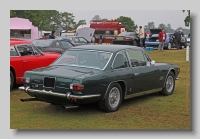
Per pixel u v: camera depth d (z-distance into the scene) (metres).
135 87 7.93
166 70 9.11
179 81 11.89
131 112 7.43
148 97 9.07
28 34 28.08
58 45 14.31
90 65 7.30
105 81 6.98
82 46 7.98
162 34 24.98
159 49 25.39
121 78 7.41
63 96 6.59
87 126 6.39
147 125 6.52
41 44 14.28
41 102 8.24
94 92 6.76
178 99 8.84
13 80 9.37
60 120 6.75
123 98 7.72
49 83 6.82
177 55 21.58
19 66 9.45
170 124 6.61
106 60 7.33
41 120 6.73
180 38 28.03
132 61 7.95
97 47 7.77
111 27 38.00
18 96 8.83
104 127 6.34
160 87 8.96
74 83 6.53
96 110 7.52
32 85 7.11
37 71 7.16
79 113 7.27
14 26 27.94
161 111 7.56
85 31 31.77
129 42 28.50
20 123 6.52
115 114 7.23
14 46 9.52
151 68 8.48
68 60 7.63
